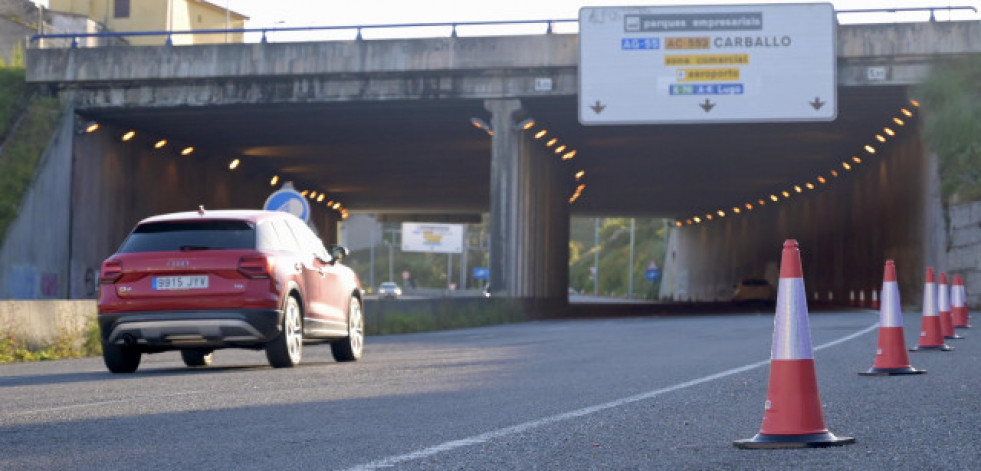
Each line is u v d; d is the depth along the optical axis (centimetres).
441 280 18938
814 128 4800
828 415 798
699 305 7331
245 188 5953
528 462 596
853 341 1891
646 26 3978
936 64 3956
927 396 935
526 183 4559
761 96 3925
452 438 705
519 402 949
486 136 4916
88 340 1941
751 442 638
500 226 4166
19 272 3953
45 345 1822
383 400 979
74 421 823
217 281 1344
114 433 748
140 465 607
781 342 646
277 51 4128
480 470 570
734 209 8719
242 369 1422
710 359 1521
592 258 18888
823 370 1255
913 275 4797
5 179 4022
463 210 8406
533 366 1435
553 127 4747
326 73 4122
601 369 1360
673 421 788
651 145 5231
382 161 5816
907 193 4838
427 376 1271
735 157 5650
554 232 5628
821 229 6731
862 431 701
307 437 721
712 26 3956
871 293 5609
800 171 6269
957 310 2455
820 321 3044
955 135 4212
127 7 6794
